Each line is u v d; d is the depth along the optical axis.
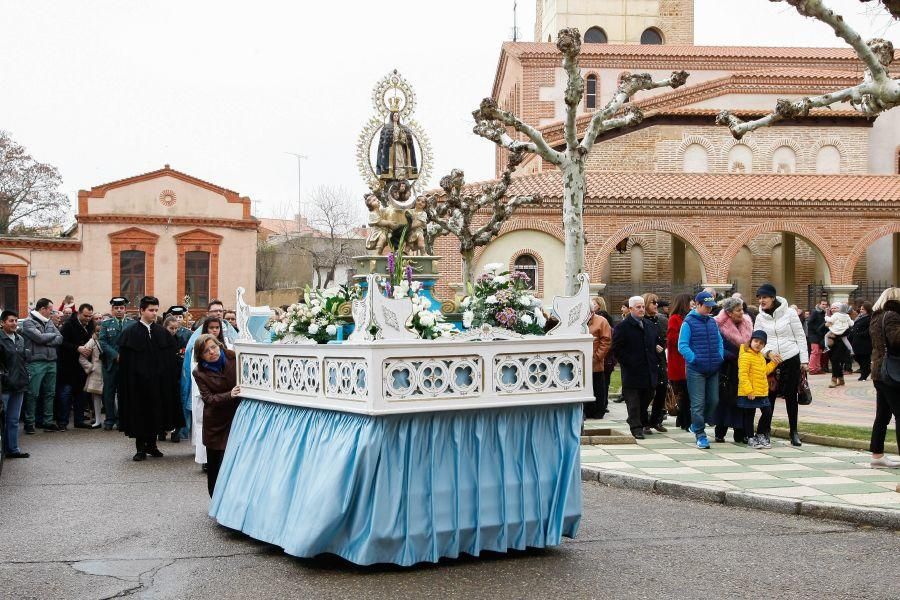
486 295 7.48
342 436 6.81
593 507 9.26
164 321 16.05
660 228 33.59
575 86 14.34
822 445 12.88
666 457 11.85
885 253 39.56
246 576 6.66
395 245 8.94
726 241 33.84
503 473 7.02
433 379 6.68
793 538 7.87
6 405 12.85
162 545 7.66
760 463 11.30
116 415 16.67
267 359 8.03
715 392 12.82
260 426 8.07
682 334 12.66
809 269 39.41
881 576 6.66
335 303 7.62
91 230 44.72
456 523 6.83
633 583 6.43
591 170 38.34
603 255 33.38
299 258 57.53
